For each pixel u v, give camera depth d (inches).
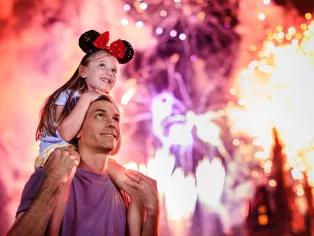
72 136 104.0
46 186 93.5
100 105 106.2
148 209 106.5
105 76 116.6
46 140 106.3
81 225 96.7
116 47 119.7
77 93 111.7
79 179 101.0
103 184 102.9
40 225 90.6
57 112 109.2
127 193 107.3
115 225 101.0
